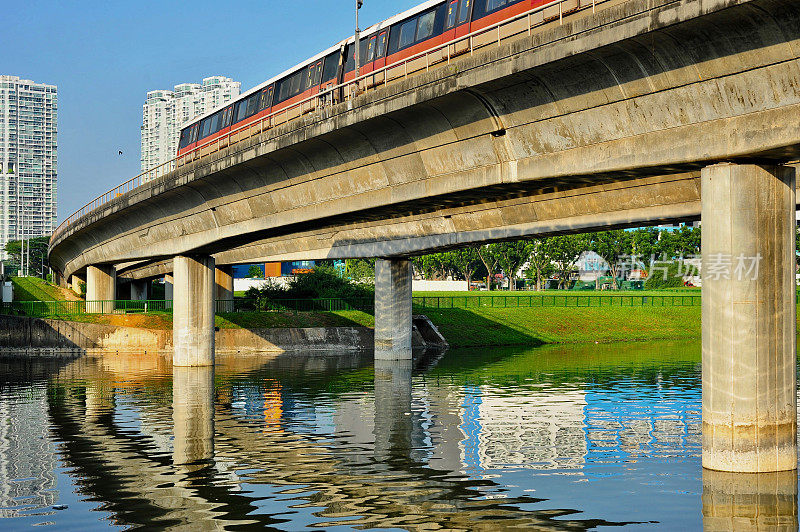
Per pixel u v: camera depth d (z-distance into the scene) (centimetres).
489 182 2950
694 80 2191
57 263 11706
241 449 2736
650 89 2303
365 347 7831
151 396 4184
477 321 8569
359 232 6012
